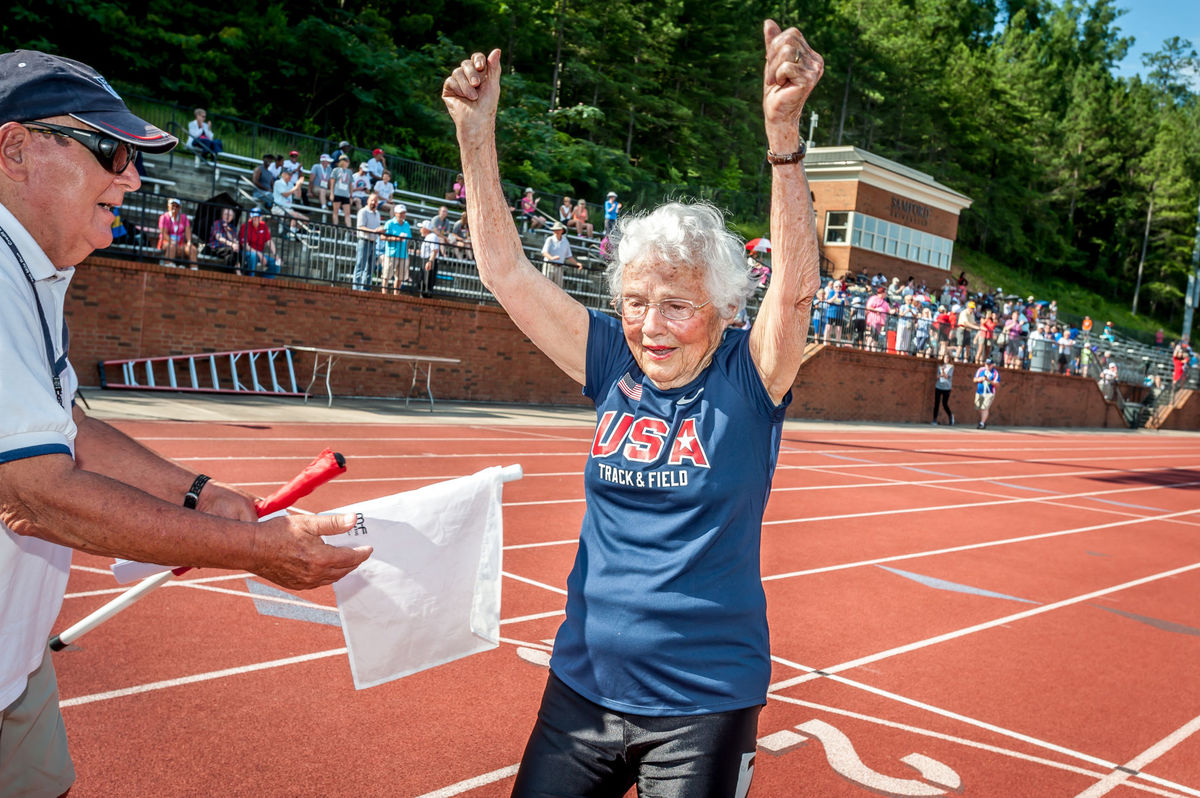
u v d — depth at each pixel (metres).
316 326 17.28
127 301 14.91
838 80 67.62
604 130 50.22
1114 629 7.36
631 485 2.25
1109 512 14.68
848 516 11.42
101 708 4.07
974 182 76.38
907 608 7.31
